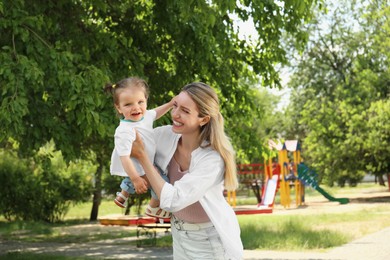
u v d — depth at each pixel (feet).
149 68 42.16
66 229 76.28
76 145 35.47
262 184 117.91
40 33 33.40
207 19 32.53
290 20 39.47
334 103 117.50
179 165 13.60
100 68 34.63
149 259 43.34
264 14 37.47
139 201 78.33
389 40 114.52
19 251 51.57
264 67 42.75
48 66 31.07
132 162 13.26
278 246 46.16
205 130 13.19
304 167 102.37
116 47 36.94
